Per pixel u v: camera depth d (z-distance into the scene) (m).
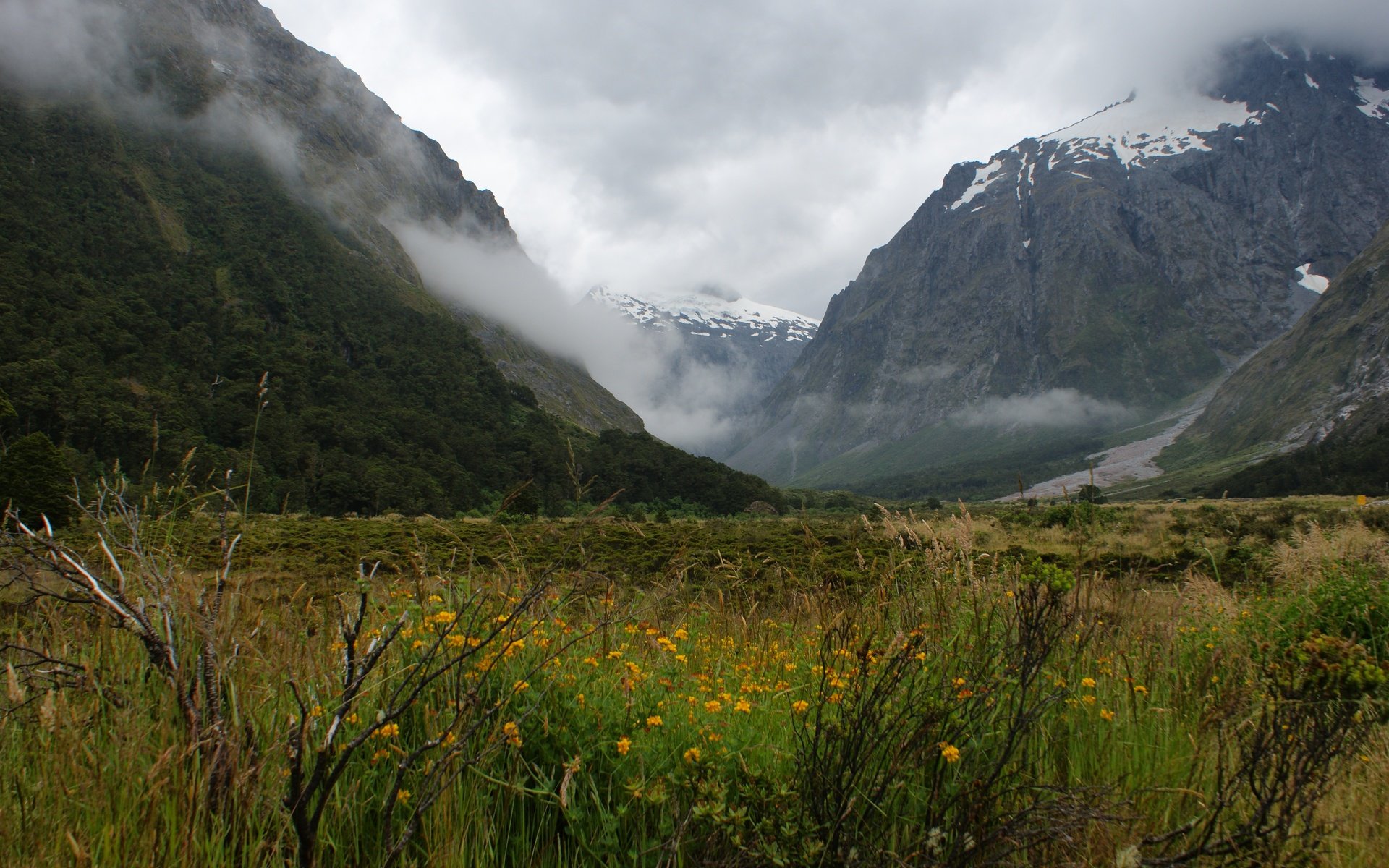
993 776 2.71
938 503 79.06
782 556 11.02
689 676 3.94
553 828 2.76
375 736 2.84
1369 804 3.19
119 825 2.30
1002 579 4.60
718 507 71.69
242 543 5.30
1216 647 4.76
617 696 3.24
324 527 17.03
